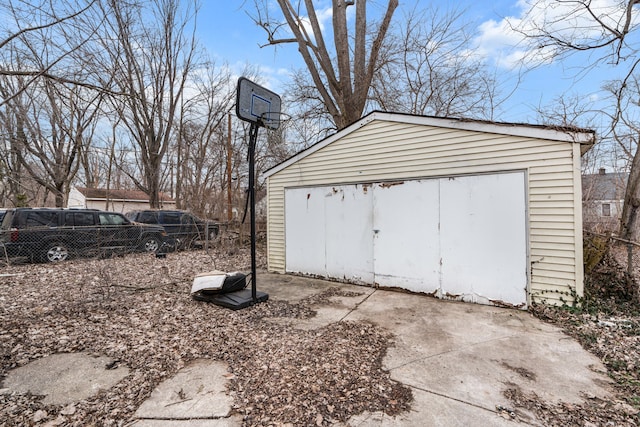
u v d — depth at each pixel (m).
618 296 4.18
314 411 2.06
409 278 5.03
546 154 3.95
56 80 3.38
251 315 4.02
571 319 3.64
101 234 7.85
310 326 3.62
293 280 6.05
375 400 2.19
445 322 3.73
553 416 2.00
